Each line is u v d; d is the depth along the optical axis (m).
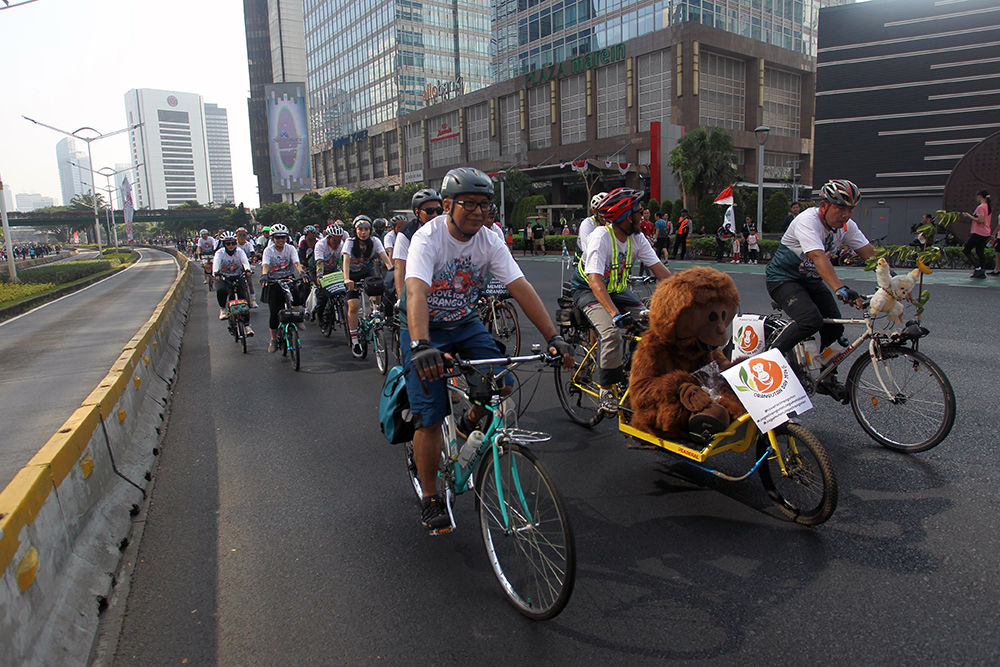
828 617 2.45
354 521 3.49
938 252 3.89
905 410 4.09
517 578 2.73
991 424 4.39
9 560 2.08
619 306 4.71
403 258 5.36
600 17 46.56
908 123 21.38
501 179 41.50
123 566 3.04
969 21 20.14
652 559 2.94
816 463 3.10
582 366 4.88
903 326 4.05
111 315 15.50
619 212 4.23
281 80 118.81
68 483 2.86
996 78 20.00
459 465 2.98
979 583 2.62
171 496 3.88
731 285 3.41
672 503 3.53
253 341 9.68
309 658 2.34
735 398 3.39
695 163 33.34
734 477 3.40
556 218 46.06
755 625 2.43
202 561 3.08
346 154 90.75
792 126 48.44
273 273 8.43
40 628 2.19
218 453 4.65
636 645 2.34
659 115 43.31
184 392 6.55
